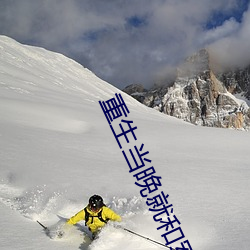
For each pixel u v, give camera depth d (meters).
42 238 5.68
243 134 27.94
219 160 16.20
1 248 5.07
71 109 33.72
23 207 7.30
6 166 10.84
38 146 15.43
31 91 45.88
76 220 5.95
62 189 8.82
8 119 23.05
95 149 16.81
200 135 25.20
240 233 6.12
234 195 9.05
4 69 61.16
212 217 7.09
